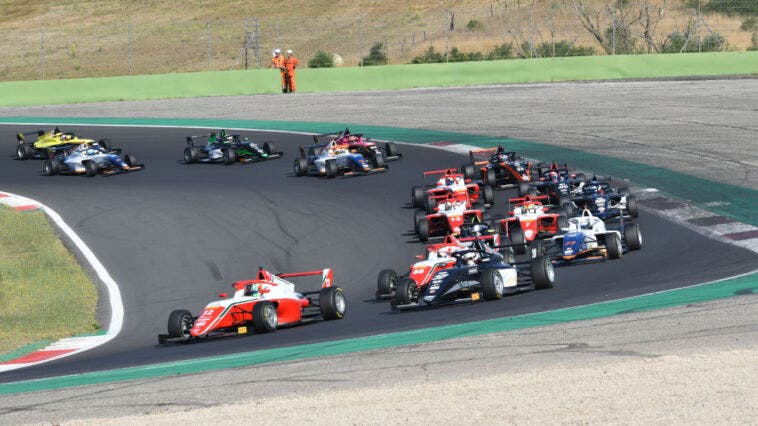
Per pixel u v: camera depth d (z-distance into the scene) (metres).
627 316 49.66
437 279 59.03
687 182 100.75
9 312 73.62
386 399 35.31
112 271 84.38
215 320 56.53
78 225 100.88
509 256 65.31
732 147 116.88
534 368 38.91
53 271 85.12
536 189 92.88
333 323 58.97
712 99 149.62
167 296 75.88
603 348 41.91
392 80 181.88
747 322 45.06
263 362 47.03
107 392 42.69
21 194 117.00
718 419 29.95
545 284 62.00
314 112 159.62
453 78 181.38
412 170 115.25
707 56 175.62
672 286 59.72
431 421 31.89
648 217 87.25
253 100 173.88
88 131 153.12
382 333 52.66
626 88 165.62
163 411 37.22
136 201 109.00
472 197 94.38
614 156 116.75
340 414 33.66
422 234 82.69
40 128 156.75
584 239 70.62
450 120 147.25
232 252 86.88
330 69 183.25
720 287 57.47
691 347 40.44
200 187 113.50
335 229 90.88
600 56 179.50
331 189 107.25
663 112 142.50
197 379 43.72
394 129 143.00
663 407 31.50
